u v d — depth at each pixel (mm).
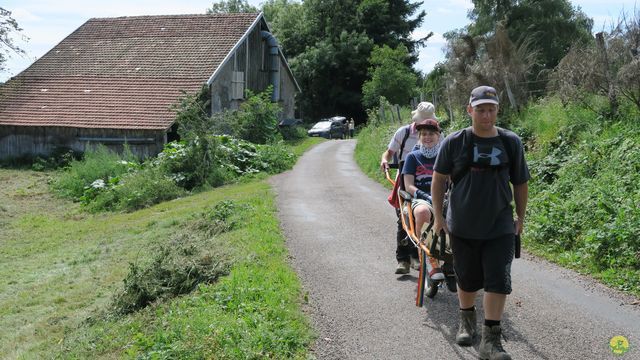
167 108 29781
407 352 5395
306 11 67000
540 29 40219
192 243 10727
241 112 32062
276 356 5277
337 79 62812
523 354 5238
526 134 15055
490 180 4750
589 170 11227
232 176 22250
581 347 5359
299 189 16922
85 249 14422
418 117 6910
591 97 14008
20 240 16594
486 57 18500
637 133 11719
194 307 6711
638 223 8094
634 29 13055
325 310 6512
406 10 66375
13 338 8617
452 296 6863
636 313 6207
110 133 29297
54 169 29438
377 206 13398
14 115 31172
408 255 7742
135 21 38250
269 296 6609
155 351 5523
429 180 6605
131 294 8586
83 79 33500
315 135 45938
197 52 34312
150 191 20750
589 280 7441
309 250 9266
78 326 8516
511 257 4801
